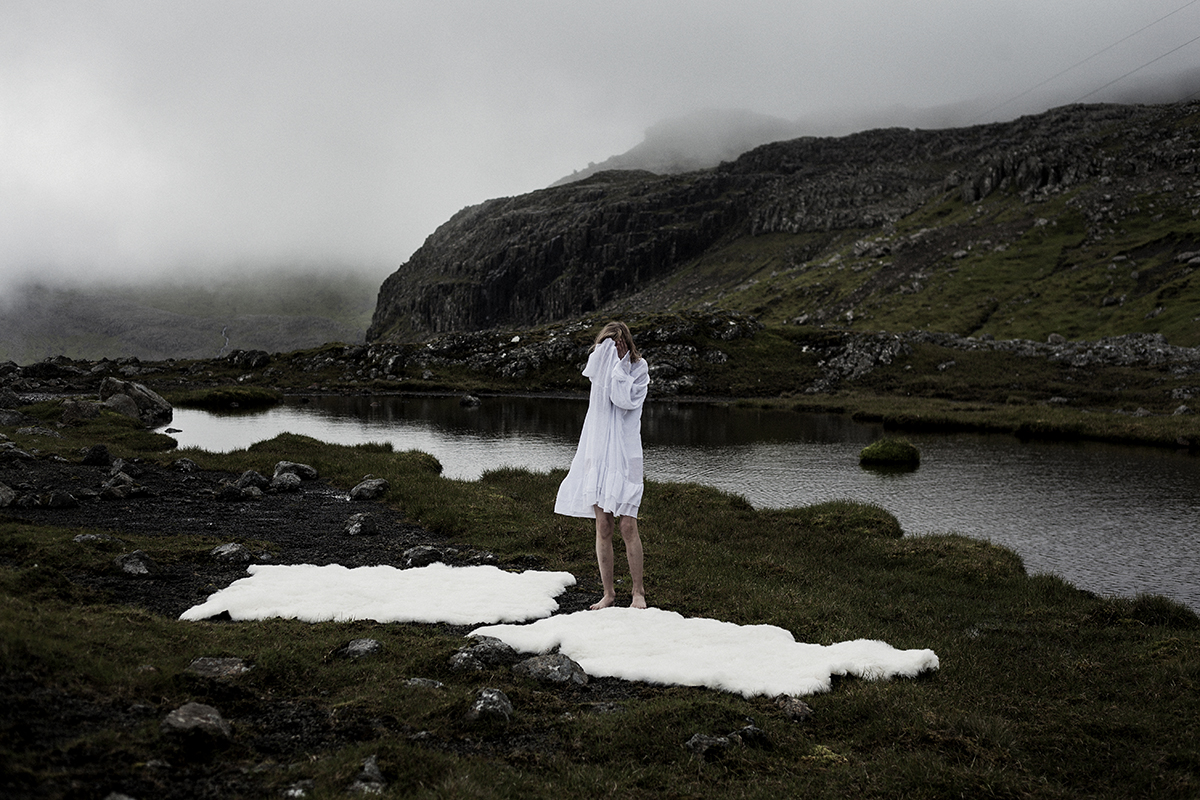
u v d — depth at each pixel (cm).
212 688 538
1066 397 6775
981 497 2720
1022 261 14975
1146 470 3356
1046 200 17900
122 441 3136
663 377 8419
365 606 866
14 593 700
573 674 675
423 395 7881
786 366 8756
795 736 593
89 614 678
